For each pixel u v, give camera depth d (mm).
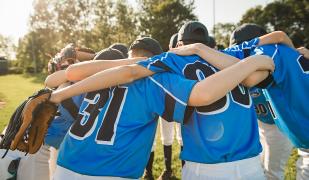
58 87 2623
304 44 48969
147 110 2141
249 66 2104
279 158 3738
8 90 24766
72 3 58469
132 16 56688
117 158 2117
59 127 3094
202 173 2217
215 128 2150
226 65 2279
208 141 2168
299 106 2688
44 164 3316
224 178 2156
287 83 2658
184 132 2307
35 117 2168
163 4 55844
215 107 2143
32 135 2219
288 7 49969
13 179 3186
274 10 50688
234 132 2164
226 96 2180
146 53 2812
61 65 3328
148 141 2234
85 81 2152
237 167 2158
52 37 63156
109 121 2143
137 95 2141
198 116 2188
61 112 3027
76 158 2176
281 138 3662
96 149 2127
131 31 57031
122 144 2117
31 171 3246
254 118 2295
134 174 2203
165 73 2154
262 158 3861
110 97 2217
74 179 2158
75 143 2197
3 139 2201
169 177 5016
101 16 56406
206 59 2307
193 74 2209
